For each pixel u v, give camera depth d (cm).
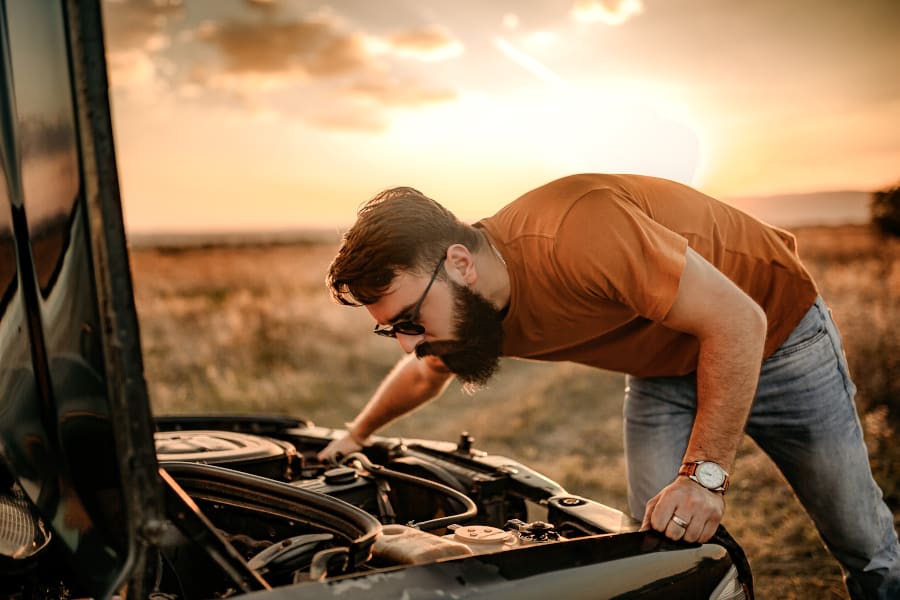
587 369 984
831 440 221
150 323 1373
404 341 184
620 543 147
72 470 120
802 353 217
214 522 188
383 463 262
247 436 244
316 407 804
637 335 211
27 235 122
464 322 181
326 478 220
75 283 108
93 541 117
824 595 345
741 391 169
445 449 267
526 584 126
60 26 102
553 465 582
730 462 167
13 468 143
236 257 4534
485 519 225
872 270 1228
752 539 410
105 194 99
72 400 115
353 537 149
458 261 177
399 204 178
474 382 196
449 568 125
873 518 224
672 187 210
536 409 770
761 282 212
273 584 142
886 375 667
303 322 1410
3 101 123
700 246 203
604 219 177
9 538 157
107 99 99
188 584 139
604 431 687
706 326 172
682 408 238
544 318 197
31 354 128
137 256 4719
